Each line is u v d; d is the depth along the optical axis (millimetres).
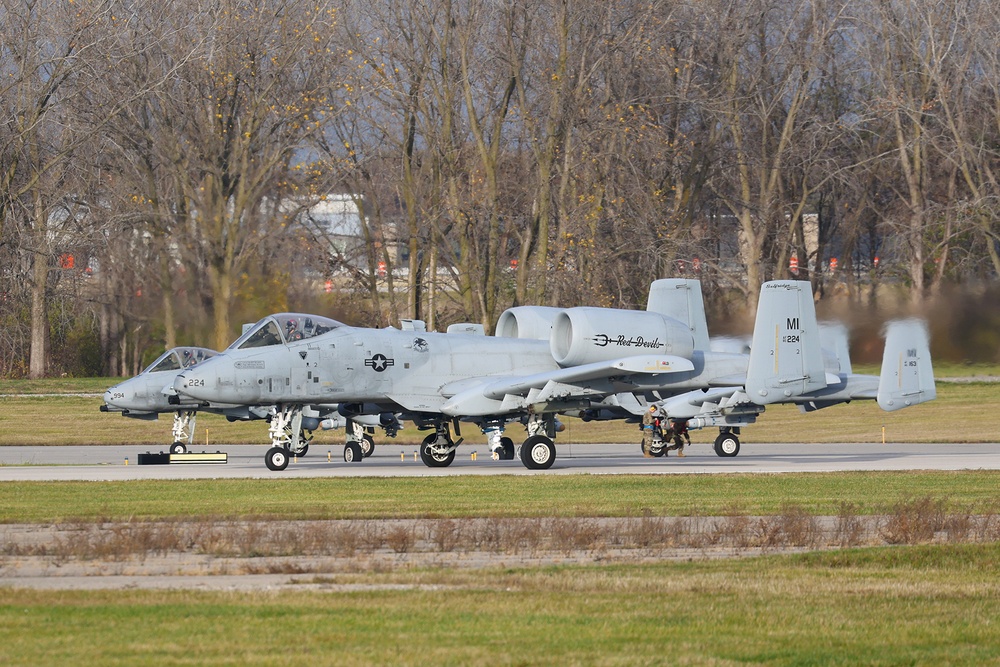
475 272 164625
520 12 161875
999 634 31219
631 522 53062
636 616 32844
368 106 160750
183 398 104375
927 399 114750
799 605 34656
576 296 162500
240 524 53562
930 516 52625
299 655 28031
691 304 99250
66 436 131000
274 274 145125
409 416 94625
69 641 29297
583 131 163000
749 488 70438
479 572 39594
